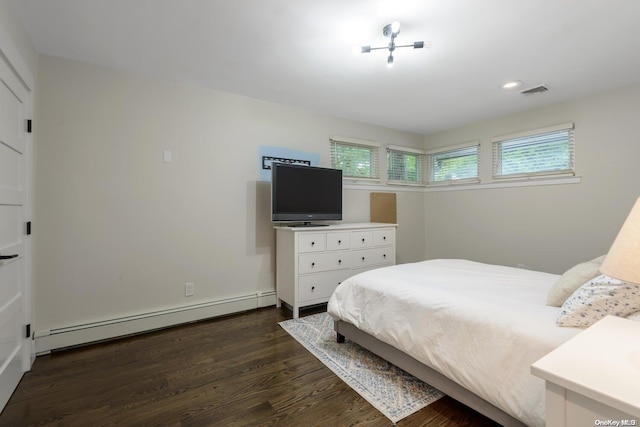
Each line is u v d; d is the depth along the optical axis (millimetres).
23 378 1922
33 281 2211
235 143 3117
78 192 2393
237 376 1948
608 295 1177
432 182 4668
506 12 1771
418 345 1657
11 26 1703
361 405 1659
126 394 1762
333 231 3207
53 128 2299
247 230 3211
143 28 1966
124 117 2570
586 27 1915
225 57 2344
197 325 2807
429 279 2117
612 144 2953
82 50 2238
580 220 3176
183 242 2852
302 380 1901
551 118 3371
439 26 1915
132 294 2619
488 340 1379
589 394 680
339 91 3020
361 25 1917
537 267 3506
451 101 3283
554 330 1246
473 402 1470
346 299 2234
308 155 3602
